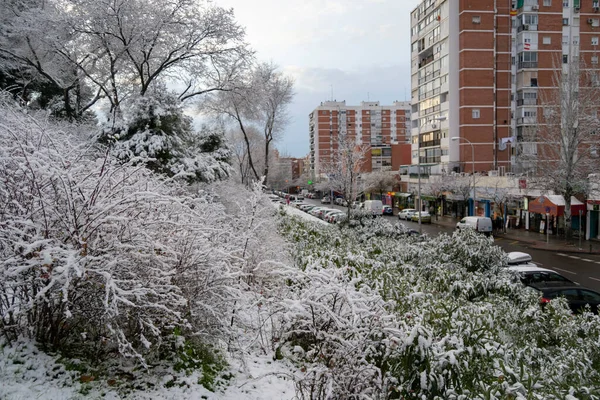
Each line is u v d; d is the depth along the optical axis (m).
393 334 4.72
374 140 107.00
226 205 16.80
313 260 8.88
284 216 20.69
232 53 20.98
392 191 61.28
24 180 3.98
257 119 29.11
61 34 17.69
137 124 14.85
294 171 130.75
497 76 43.59
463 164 43.66
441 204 46.72
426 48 49.66
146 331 4.47
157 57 19.59
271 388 4.77
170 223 4.57
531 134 32.94
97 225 3.84
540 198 28.75
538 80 42.81
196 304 4.67
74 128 13.99
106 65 20.50
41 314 4.11
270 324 6.40
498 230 32.84
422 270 11.02
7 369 3.69
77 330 4.54
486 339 5.53
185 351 4.72
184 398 4.10
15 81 20.17
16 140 4.06
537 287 12.67
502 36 43.47
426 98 50.16
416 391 4.26
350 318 5.01
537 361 6.28
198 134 23.81
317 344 5.35
